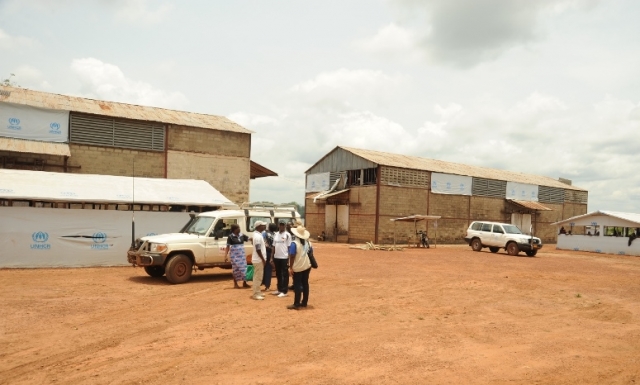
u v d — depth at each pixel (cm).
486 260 2347
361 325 863
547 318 988
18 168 2186
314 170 4156
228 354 666
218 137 2683
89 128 2348
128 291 1172
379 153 3969
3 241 1518
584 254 3284
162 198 1809
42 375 573
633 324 950
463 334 820
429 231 3772
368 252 2708
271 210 1518
